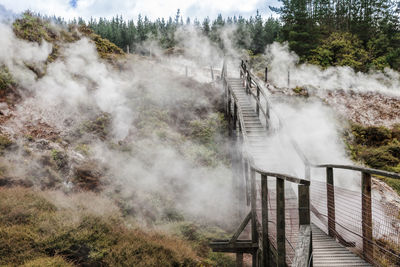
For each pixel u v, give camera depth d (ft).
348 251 13.08
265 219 15.60
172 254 21.02
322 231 15.78
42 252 17.76
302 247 9.11
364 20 90.74
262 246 15.74
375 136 47.37
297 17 82.84
